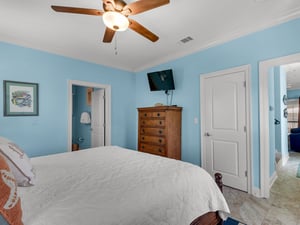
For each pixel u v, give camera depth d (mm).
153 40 2074
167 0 1411
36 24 2236
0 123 2590
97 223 756
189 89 3215
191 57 3178
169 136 3025
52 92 3104
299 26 2031
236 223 1803
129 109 4355
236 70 2572
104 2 1463
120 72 4180
